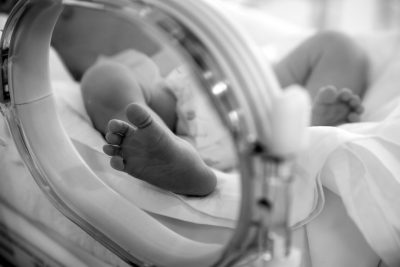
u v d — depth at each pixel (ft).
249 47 1.28
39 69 2.07
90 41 4.06
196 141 2.68
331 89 2.53
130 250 2.07
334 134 1.96
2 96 2.02
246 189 1.27
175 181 2.14
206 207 2.14
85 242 2.29
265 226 1.29
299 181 1.94
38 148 2.15
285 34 4.66
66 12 3.92
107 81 2.55
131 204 2.22
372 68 3.33
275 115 1.14
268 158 1.20
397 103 2.66
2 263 2.96
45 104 2.17
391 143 2.07
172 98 2.79
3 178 2.54
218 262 1.55
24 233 2.61
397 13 6.86
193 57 1.26
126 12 1.37
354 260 2.04
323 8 7.45
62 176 2.20
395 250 1.97
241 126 1.24
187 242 2.03
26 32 1.90
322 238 2.06
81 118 2.59
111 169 2.39
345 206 2.03
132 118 1.92
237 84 1.25
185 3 1.32
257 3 7.24
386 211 1.96
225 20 1.30
